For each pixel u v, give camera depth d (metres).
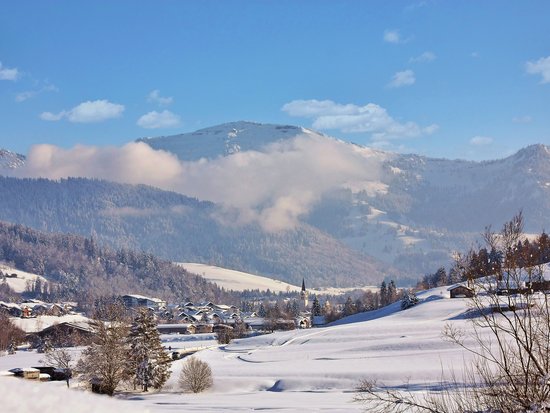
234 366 98.38
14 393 7.31
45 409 6.97
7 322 171.50
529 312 12.60
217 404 53.66
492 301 13.06
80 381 76.44
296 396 62.16
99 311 86.31
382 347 96.31
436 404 14.06
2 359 126.50
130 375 80.69
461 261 13.28
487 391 13.09
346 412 40.34
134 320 83.81
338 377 74.56
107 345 75.50
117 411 7.53
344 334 121.06
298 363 92.25
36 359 123.94
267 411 43.78
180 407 49.59
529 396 12.47
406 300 158.75
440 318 126.94
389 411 15.10
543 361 12.69
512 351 13.47
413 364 75.88
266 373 83.88
